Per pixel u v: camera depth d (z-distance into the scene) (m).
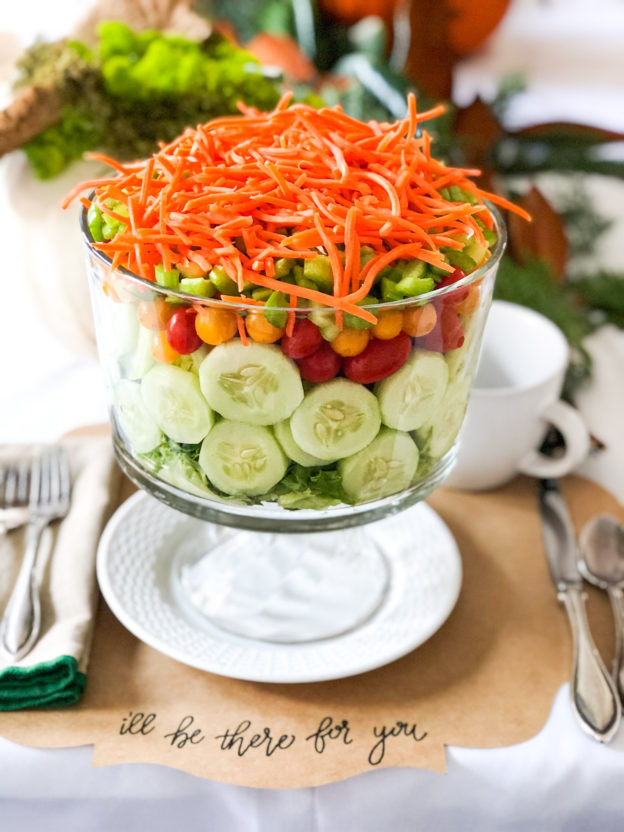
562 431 0.77
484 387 0.84
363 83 1.10
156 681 0.64
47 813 0.60
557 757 0.60
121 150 0.83
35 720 0.60
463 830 0.60
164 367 0.55
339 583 0.70
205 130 0.62
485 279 0.57
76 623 0.65
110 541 0.71
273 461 0.57
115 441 0.65
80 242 0.83
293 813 0.59
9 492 0.74
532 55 1.65
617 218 1.15
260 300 0.53
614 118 1.47
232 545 0.72
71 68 0.81
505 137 1.23
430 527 0.74
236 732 0.61
